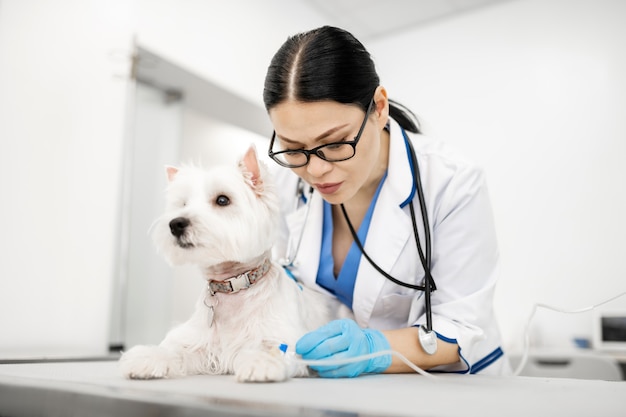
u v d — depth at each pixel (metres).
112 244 2.51
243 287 1.12
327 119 1.01
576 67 3.46
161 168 2.93
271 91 1.05
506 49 3.74
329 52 1.03
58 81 2.33
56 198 2.28
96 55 2.50
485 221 1.29
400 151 1.34
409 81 4.12
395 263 1.31
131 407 0.58
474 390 0.74
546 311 3.27
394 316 1.39
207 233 1.12
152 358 0.92
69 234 2.32
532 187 3.46
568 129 3.42
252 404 0.53
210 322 1.10
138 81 2.85
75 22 2.42
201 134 3.32
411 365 0.90
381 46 4.29
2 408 0.75
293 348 1.04
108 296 2.47
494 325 1.37
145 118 2.88
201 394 0.61
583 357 2.34
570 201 3.32
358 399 0.61
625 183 3.18
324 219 1.47
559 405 0.60
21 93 2.18
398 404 0.57
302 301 1.24
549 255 3.32
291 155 1.10
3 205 2.09
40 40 2.27
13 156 2.14
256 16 3.47
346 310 1.44
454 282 1.27
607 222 3.19
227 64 3.20
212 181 1.20
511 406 0.58
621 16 3.36
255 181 1.23
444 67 3.98
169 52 2.83
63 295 2.28
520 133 3.58
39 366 1.09
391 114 1.52
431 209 1.30
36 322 2.18
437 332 1.15
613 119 3.28
